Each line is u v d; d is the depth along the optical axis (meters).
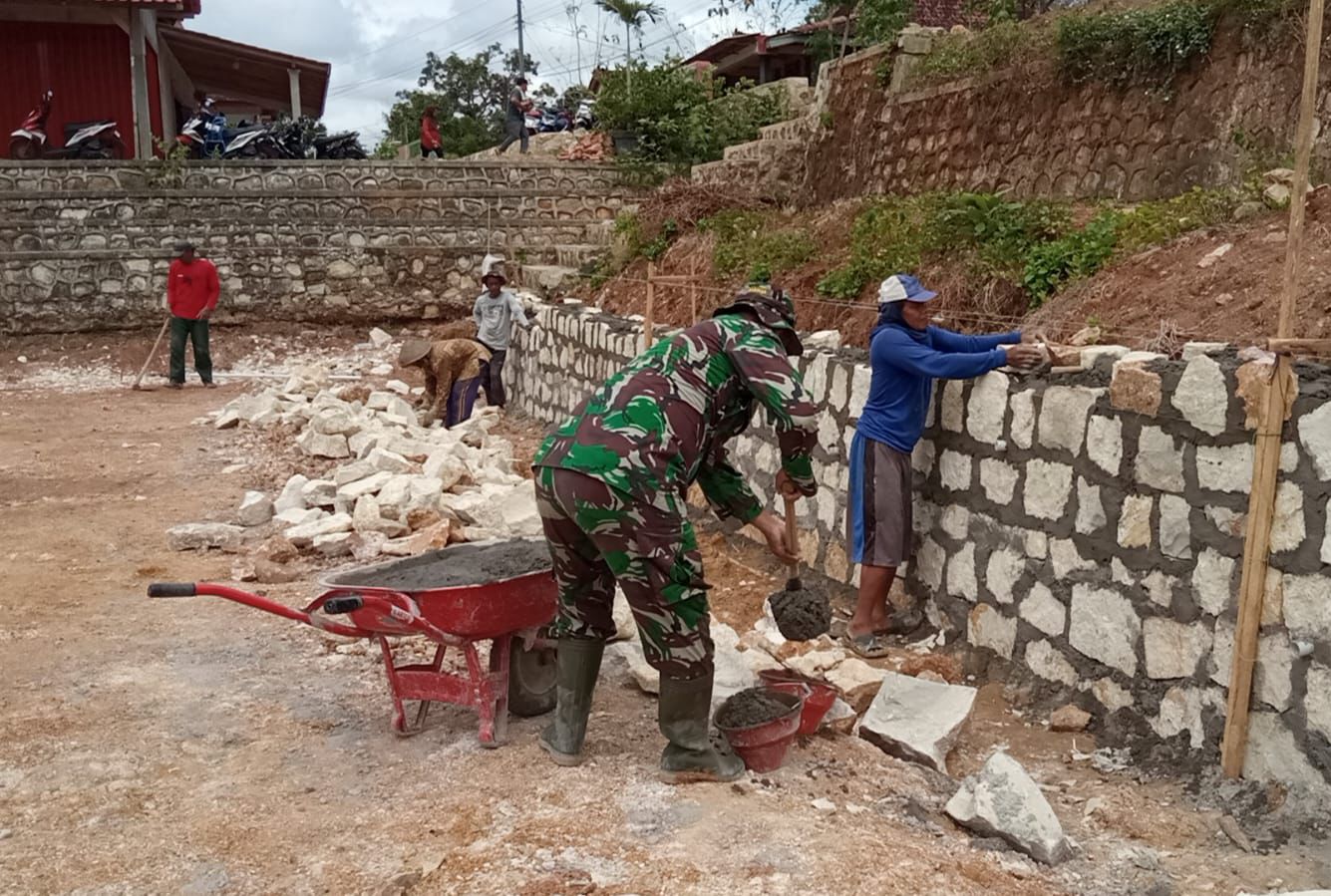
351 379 15.51
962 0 18.47
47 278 17.61
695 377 3.83
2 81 20.62
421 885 3.36
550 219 19.20
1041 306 7.68
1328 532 3.88
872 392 5.66
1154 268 7.01
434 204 18.86
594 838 3.58
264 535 7.68
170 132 24.81
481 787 3.98
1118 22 10.07
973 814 3.87
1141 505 4.63
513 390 13.48
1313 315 5.60
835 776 4.19
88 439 11.45
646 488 3.70
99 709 4.78
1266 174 7.30
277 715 4.73
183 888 3.41
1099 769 4.54
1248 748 4.17
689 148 19.50
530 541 5.04
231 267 18.30
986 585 5.53
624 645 5.38
